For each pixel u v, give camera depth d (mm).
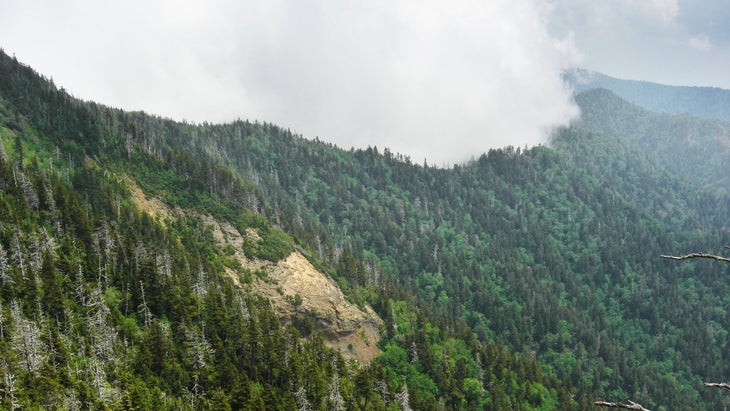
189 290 148250
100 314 123500
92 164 195875
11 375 93562
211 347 135250
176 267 157750
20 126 194750
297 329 176500
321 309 189250
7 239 130000
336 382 140625
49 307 118125
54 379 99875
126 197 185750
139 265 147125
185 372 123438
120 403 99750
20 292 118625
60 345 108312
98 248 144500
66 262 135250
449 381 187375
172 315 138875
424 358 190500
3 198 143625
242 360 139375
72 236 147000
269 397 122938
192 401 116750
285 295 184875
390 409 155625
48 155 189125
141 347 120250
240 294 168500
